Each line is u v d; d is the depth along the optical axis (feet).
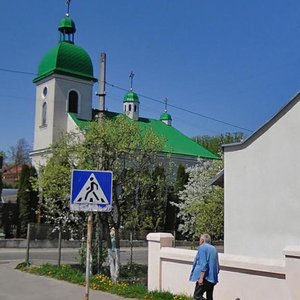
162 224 118.52
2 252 95.04
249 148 43.86
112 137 56.24
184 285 36.83
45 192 59.26
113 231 57.00
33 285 46.19
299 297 27.91
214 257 31.17
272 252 40.91
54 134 164.14
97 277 48.62
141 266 66.49
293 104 40.47
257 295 30.73
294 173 39.99
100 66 55.16
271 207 41.47
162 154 68.90
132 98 189.98
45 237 104.78
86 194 28.14
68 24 171.73
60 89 167.02
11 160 258.78
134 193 59.57
